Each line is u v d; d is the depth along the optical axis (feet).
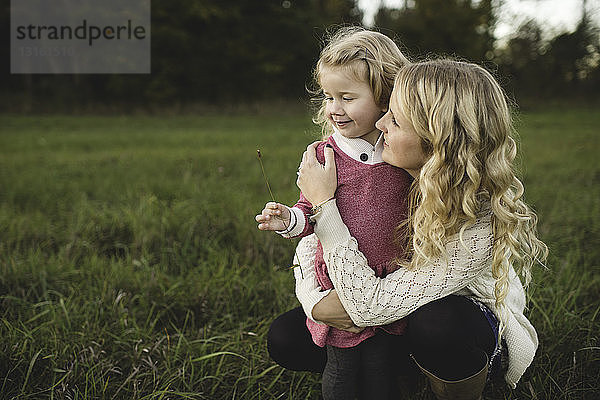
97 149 29.35
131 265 10.39
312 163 5.81
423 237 5.43
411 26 88.07
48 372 6.97
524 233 5.74
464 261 5.53
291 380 7.07
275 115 66.23
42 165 22.72
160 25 73.77
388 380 6.12
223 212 13.67
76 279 9.98
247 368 7.16
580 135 37.19
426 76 5.21
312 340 6.51
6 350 7.15
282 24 80.48
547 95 90.48
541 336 7.57
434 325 5.48
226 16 76.84
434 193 5.22
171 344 7.91
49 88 72.13
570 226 12.84
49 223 13.11
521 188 5.47
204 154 25.77
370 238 5.82
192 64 75.05
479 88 5.21
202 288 9.29
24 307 8.77
